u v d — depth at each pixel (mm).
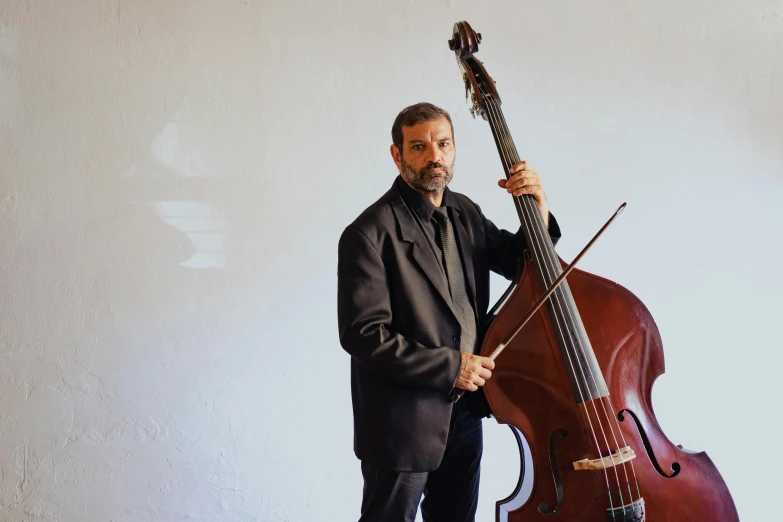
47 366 2898
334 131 2959
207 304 2938
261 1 2928
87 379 2908
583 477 1926
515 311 2057
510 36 2969
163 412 2934
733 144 2963
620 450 1913
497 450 2980
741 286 2955
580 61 2969
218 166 2934
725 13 2951
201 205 2930
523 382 2018
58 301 2898
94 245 2902
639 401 2006
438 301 2104
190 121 2922
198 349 2938
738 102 2959
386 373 1989
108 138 2900
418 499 2086
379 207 2148
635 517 1881
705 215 2963
